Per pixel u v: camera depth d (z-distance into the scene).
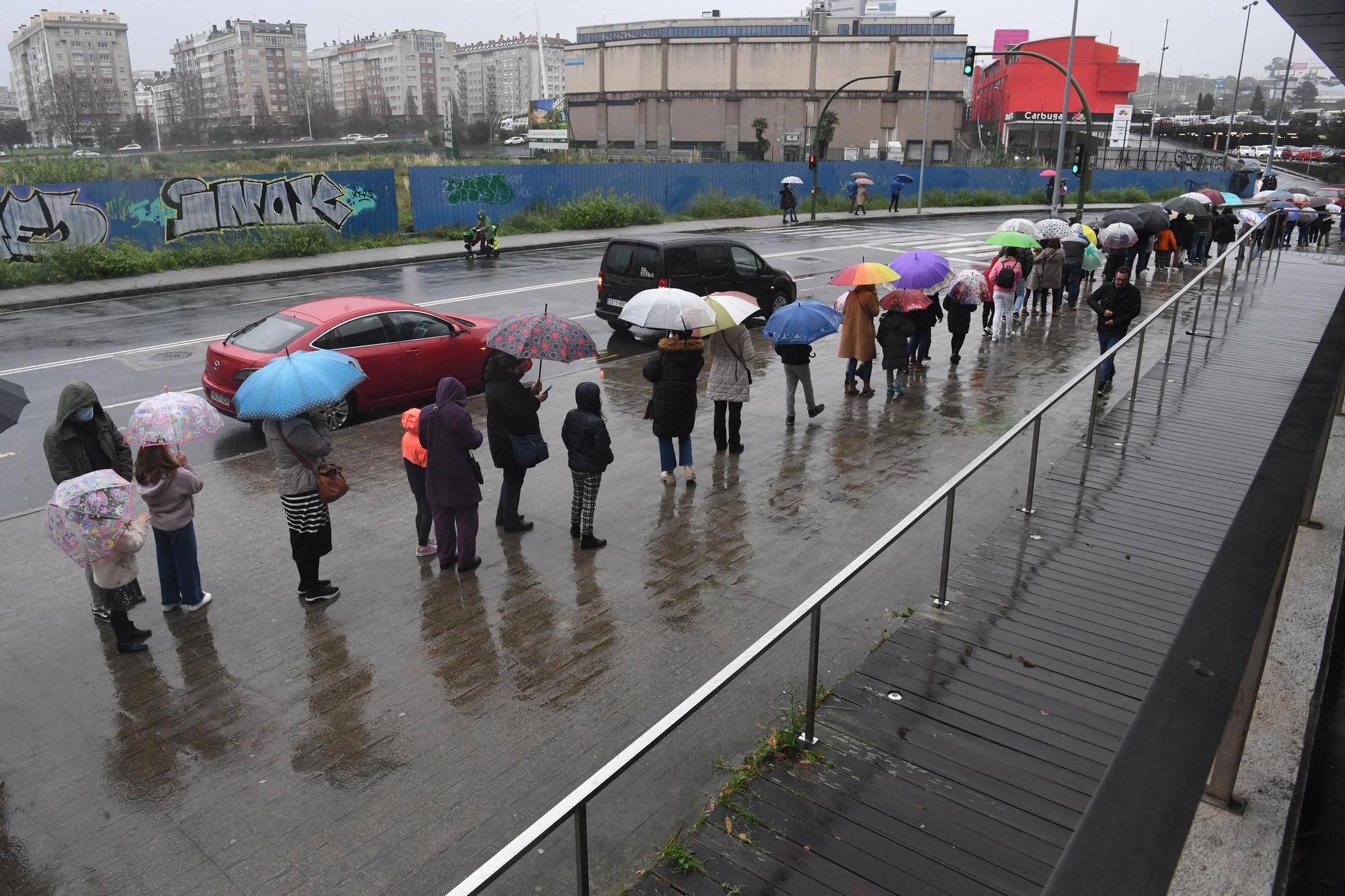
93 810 4.93
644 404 12.61
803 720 5.13
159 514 6.77
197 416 6.64
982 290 13.96
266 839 4.68
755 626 6.70
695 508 8.91
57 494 5.94
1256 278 17.42
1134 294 11.44
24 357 15.78
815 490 9.32
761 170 42.44
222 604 7.16
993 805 4.49
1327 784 3.34
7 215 23.78
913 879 4.05
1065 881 1.42
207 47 189.25
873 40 71.88
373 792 5.02
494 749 5.36
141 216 25.91
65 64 167.00
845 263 26.30
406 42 185.50
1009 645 5.84
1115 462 8.79
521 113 177.62
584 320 18.73
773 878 4.11
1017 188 50.25
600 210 35.28
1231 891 2.96
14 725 5.68
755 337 16.91
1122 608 6.24
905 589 6.98
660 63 76.75
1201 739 1.64
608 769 3.40
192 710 5.81
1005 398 12.44
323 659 6.37
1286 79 56.00
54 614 7.07
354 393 11.93
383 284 23.39
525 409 8.00
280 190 28.45
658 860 4.33
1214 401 10.50
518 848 3.03
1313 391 3.25
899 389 12.70
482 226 27.84
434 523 7.59
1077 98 70.50
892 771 4.77
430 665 6.26
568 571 7.63
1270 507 2.35
